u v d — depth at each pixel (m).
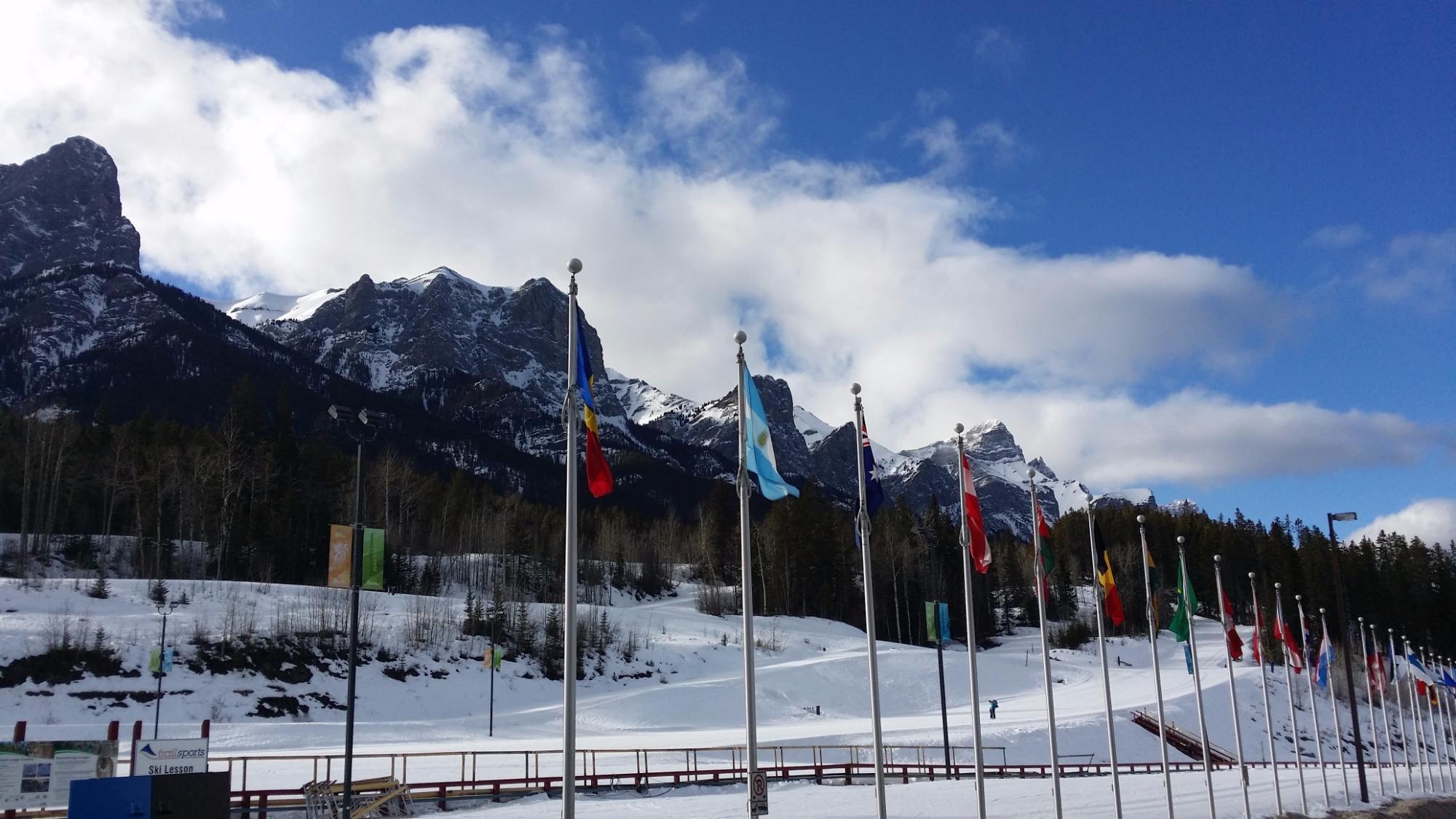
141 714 57.09
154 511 99.19
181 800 19.52
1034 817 32.16
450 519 126.00
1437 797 46.69
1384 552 135.25
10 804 23.03
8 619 64.25
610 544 132.50
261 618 73.19
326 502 111.81
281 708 62.25
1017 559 146.38
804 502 127.44
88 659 60.41
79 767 24.02
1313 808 38.62
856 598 126.31
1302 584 121.06
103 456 103.88
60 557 93.50
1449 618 118.19
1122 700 75.62
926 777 43.91
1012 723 59.81
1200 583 134.50
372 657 71.94
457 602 96.06
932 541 138.00
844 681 80.94
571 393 17.27
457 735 58.16
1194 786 44.44
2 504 100.50
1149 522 148.50
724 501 142.88
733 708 71.31
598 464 18.23
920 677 84.06
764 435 20.34
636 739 56.44
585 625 87.81
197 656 64.56
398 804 31.72
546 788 36.19
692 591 132.25
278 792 30.52
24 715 54.06
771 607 117.69
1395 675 52.19
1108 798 38.06
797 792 37.75
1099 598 28.88
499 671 76.00
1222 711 73.00
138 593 76.00
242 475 106.19
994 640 126.50
